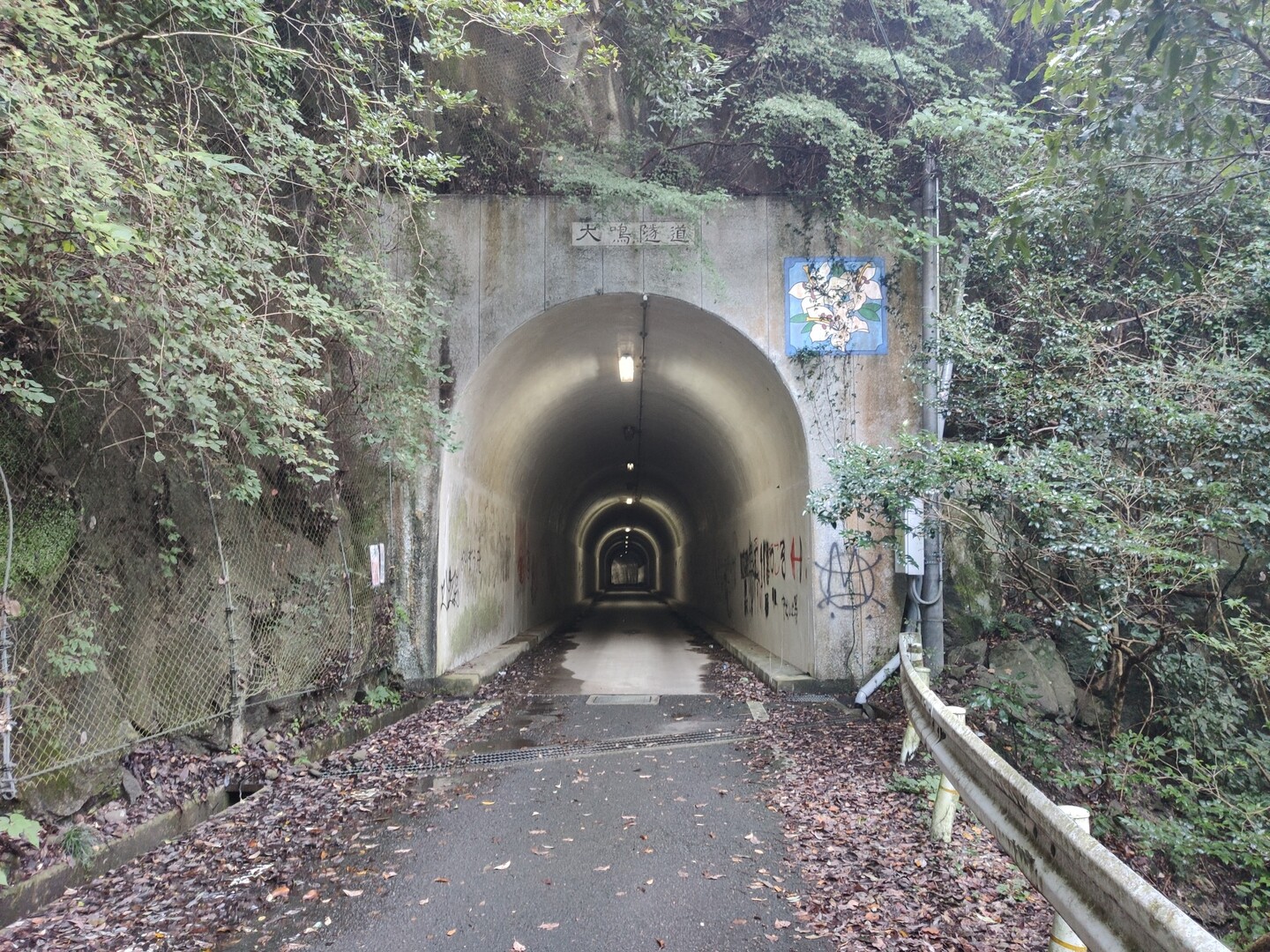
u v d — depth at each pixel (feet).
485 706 31.24
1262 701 26.32
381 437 28.09
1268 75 21.15
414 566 32.76
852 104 35.12
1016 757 26.43
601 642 60.23
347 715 27.12
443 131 33.47
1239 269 25.93
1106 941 7.39
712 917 13.12
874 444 32.53
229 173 17.88
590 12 31.12
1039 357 28.37
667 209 31.30
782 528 40.55
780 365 33.22
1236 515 22.47
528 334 34.94
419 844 16.58
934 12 34.47
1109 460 25.46
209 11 17.69
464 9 21.89
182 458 20.07
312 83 25.31
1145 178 26.63
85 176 13.04
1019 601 34.04
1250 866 20.22
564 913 13.34
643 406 57.41
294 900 13.89
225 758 20.48
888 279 33.37
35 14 12.81
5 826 13.28
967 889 14.03
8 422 15.61
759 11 35.37
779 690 32.94
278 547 25.04
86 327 16.69
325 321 20.34
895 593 32.42
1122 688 27.81
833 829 17.08
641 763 22.93
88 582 17.17
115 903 13.83
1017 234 27.02
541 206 33.53
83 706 16.38
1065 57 21.08
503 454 46.14
